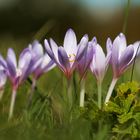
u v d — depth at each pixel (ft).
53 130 2.45
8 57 2.78
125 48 2.71
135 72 3.94
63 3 21.74
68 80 2.72
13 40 5.36
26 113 2.71
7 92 3.33
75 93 2.87
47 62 3.03
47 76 3.89
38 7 21.68
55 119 2.70
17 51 4.60
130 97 2.56
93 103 2.62
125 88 2.63
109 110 2.56
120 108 2.56
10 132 2.41
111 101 2.65
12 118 2.85
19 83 2.81
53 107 2.94
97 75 2.71
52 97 3.12
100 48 2.71
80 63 2.70
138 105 2.54
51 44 2.72
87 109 2.60
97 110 2.57
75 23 20.92
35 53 2.87
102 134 2.36
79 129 2.37
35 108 2.87
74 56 2.71
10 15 21.22
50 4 21.72
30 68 2.81
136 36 15.61
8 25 21.16
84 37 2.67
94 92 2.99
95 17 19.02
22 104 3.25
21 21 21.29
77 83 3.09
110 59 2.72
